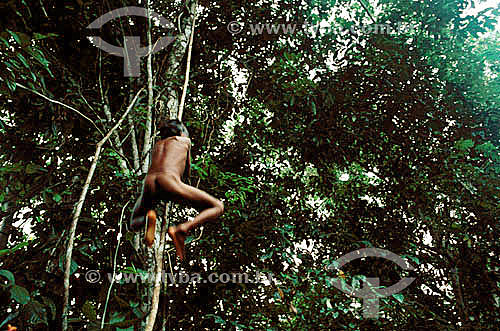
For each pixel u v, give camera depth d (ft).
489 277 20.62
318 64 23.57
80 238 13.15
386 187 24.89
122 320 9.58
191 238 14.84
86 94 16.29
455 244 22.66
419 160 22.68
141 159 13.10
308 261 20.85
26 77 12.76
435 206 23.27
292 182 25.07
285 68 22.52
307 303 18.53
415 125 22.72
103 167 13.88
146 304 11.15
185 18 18.61
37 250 12.33
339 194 25.80
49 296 11.15
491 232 21.07
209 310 18.24
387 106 22.82
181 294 18.38
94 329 9.16
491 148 20.33
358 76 22.56
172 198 7.28
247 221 19.29
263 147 24.86
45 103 14.67
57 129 15.62
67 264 9.14
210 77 22.16
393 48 21.97
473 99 23.56
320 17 23.73
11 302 10.32
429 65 22.61
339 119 22.95
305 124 23.47
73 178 14.55
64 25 15.17
